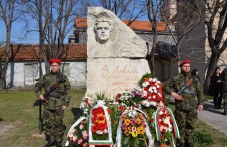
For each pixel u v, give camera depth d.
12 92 25.27
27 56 34.53
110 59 9.66
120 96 6.99
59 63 7.11
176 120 6.61
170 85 6.66
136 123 5.95
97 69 9.64
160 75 33.97
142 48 9.80
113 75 9.61
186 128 6.63
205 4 20.73
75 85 34.81
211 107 14.06
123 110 6.33
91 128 6.05
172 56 29.36
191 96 6.51
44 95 6.92
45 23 30.28
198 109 6.62
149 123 6.37
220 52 20.23
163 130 6.22
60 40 30.91
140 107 6.57
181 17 21.91
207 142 7.34
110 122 6.08
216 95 13.47
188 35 26.28
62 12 30.39
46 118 6.96
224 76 11.81
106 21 9.59
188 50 26.58
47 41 30.89
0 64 33.94
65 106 6.93
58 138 6.93
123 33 9.69
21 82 34.19
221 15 20.20
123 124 5.98
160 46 30.77
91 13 9.77
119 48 9.63
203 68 24.67
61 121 6.96
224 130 8.84
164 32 30.91
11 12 30.17
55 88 6.93
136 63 9.76
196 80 6.67
